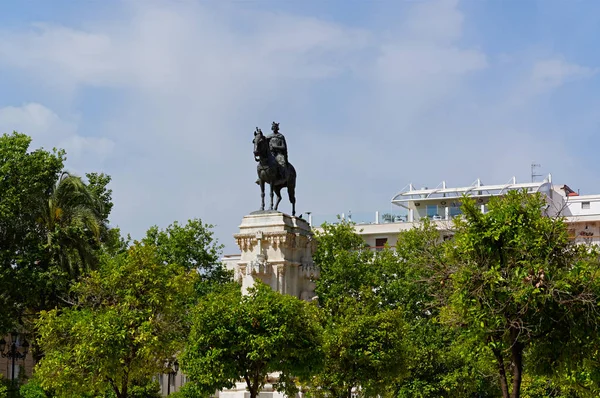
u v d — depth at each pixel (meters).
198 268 68.62
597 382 29.80
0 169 53.22
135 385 52.81
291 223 50.41
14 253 53.16
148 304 37.97
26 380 59.94
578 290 27.53
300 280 50.03
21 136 55.84
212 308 36.97
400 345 43.44
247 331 36.47
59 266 54.03
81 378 36.44
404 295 68.00
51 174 56.31
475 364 50.34
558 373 29.66
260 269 48.12
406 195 112.81
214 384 36.53
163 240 68.69
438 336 57.22
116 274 38.00
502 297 27.48
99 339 35.44
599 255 29.80
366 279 68.19
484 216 28.97
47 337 37.69
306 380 39.78
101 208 60.44
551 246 28.34
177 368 58.69
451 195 111.06
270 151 50.34
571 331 27.67
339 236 71.88
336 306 46.09
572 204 105.81
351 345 42.59
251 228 49.50
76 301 52.88
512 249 28.59
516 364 28.48
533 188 106.69
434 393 51.06
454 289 28.75
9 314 53.38
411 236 72.12
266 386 46.28
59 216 55.28
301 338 37.59
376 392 43.62
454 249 29.50
